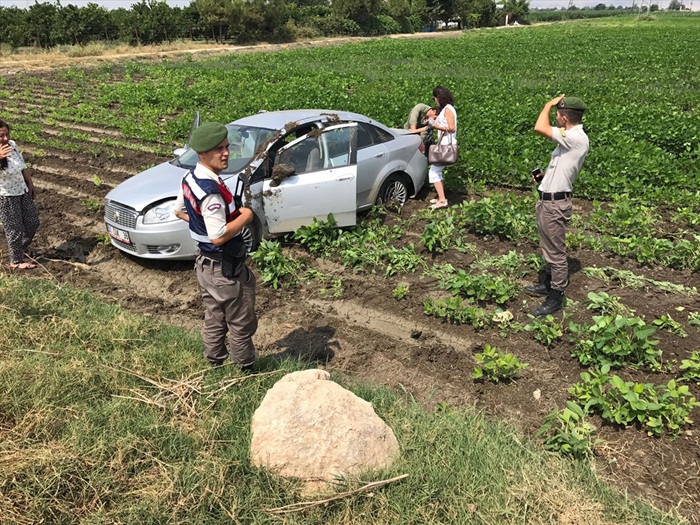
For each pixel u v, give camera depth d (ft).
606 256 23.16
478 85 69.77
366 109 49.34
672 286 20.21
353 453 11.14
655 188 29.96
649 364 15.65
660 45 139.33
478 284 19.58
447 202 29.43
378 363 16.47
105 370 14.49
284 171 22.17
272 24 178.09
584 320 18.15
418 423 12.90
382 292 20.68
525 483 11.16
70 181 35.29
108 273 23.11
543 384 15.21
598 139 38.78
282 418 11.34
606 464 12.34
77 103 65.51
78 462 11.12
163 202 22.06
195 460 11.57
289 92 63.77
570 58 111.04
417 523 10.41
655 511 10.86
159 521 10.24
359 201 26.48
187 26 164.25
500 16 321.93
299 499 10.78
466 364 16.19
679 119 43.96
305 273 22.16
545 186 17.80
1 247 25.50
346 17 212.02
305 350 17.24
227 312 13.92
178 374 14.83
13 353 14.87
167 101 62.44
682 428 13.33
